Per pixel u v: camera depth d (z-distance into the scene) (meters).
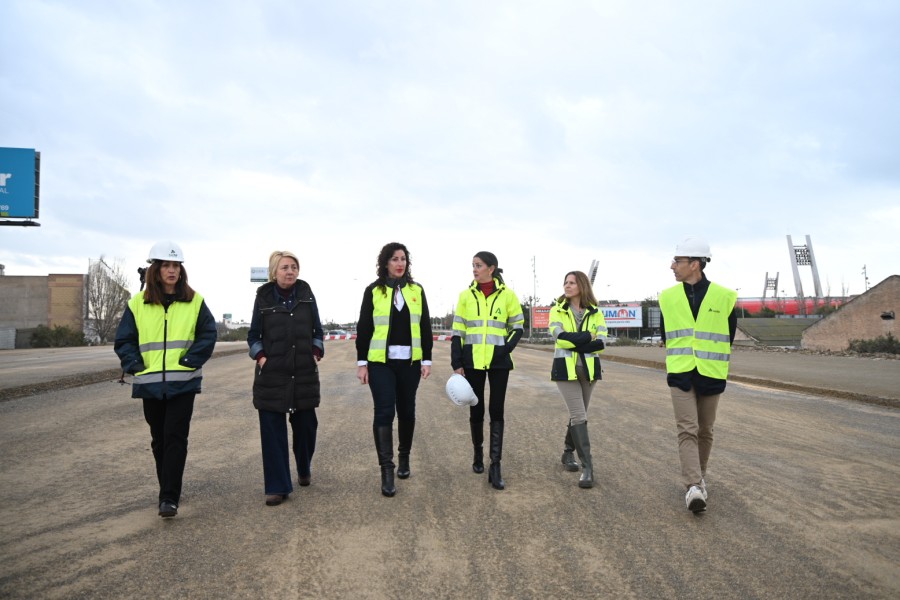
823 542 4.03
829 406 10.49
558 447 7.00
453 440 7.39
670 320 4.95
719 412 9.69
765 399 11.43
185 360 4.54
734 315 4.89
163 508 4.41
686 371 4.79
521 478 5.63
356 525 4.36
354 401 10.86
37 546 3.95
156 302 4.56
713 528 4.29
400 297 5.41
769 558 3.76
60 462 6.22
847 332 35.50
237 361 21.98
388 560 3.74
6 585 3.37
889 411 9.98
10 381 12.83
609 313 62.62
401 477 5.64
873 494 5.14
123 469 5.94
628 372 18.17
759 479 5.61
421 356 5.50
